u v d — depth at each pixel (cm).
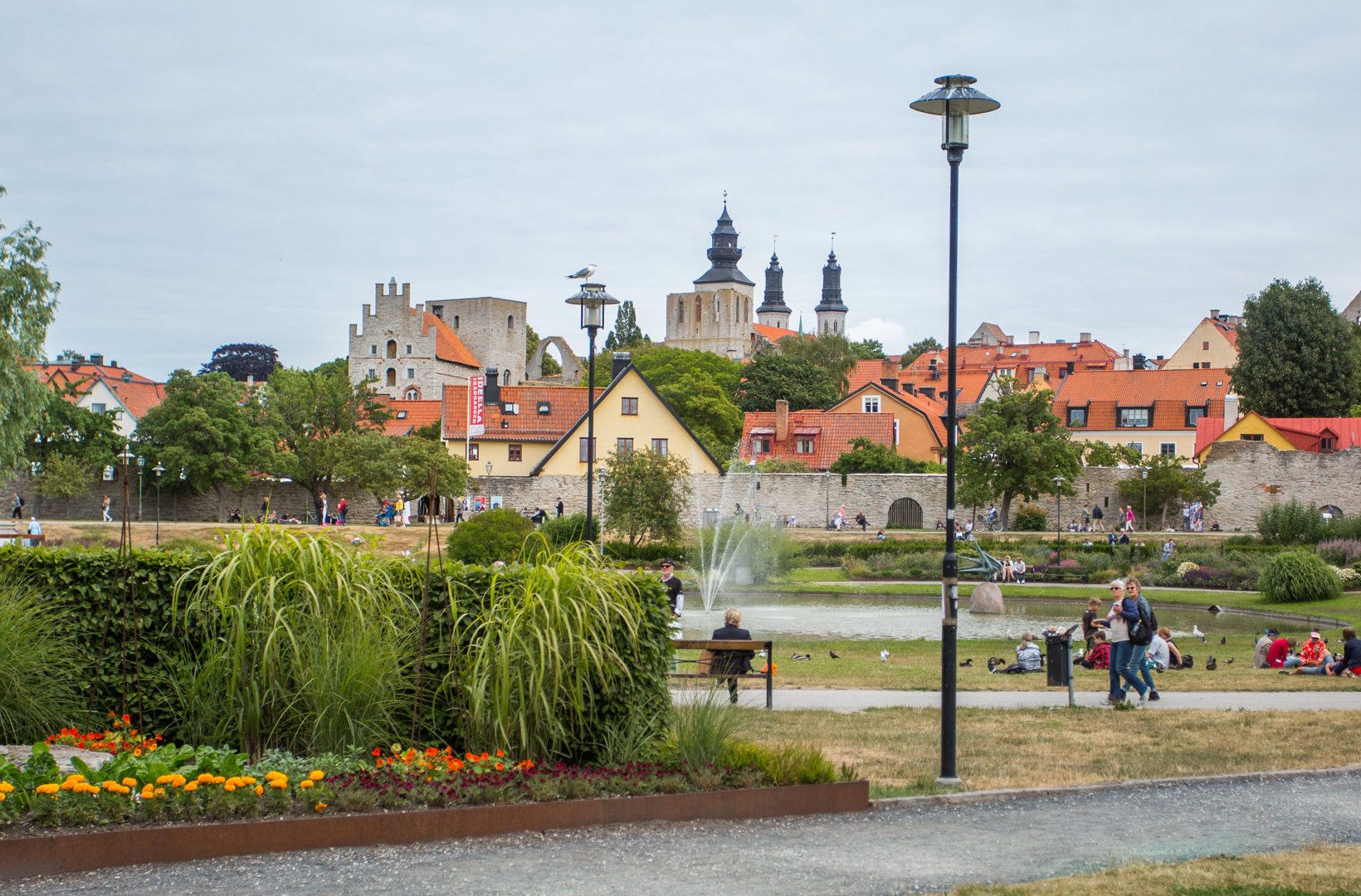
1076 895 938
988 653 2925
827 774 1255
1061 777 1370
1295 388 9744
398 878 960
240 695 1234
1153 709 1856
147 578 1356
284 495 8206
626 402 8050
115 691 1344
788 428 9494
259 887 930
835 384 13662
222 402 7850
